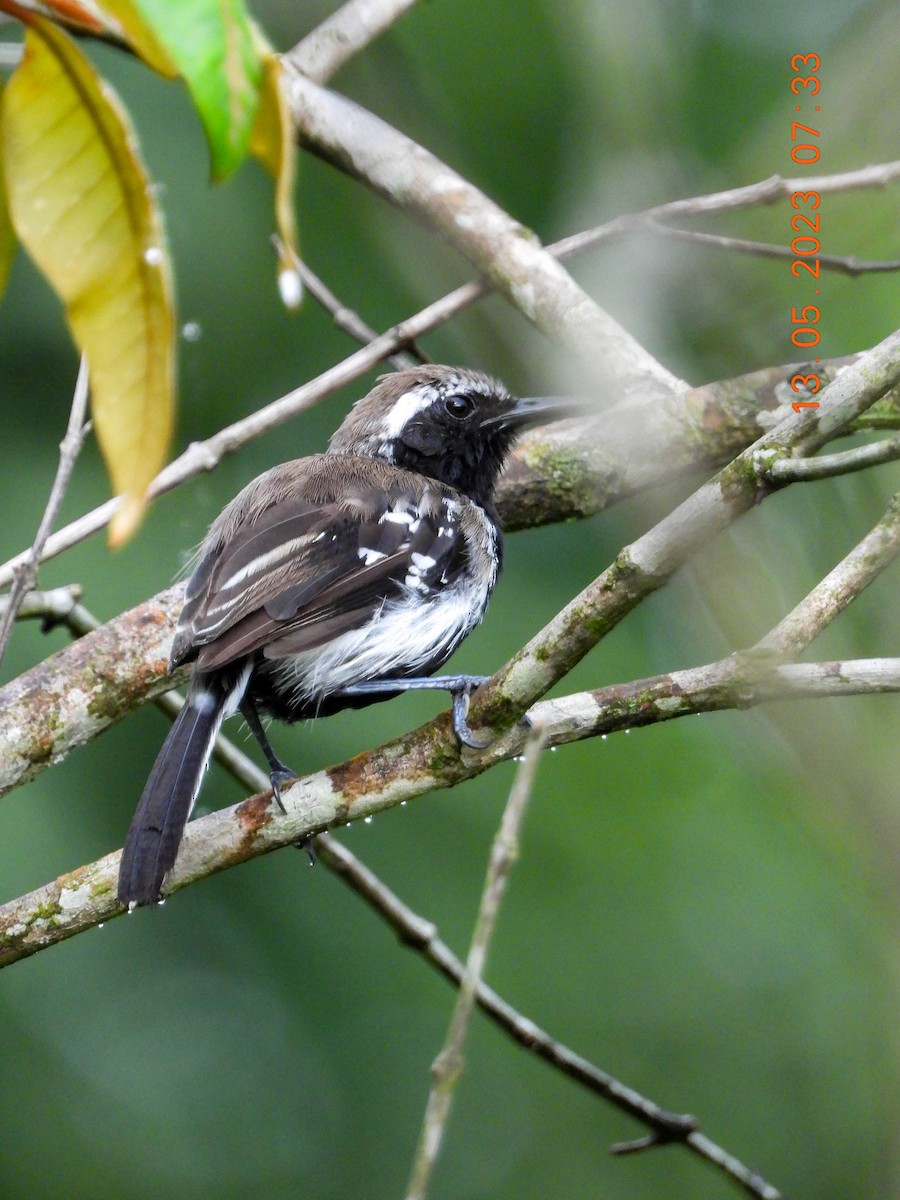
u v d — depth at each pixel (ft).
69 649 29.32
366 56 38.09
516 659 22.91
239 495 30.96
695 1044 42.70
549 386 37.06
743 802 43.83
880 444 20.52
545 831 43.45
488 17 43.19
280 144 14.16
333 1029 42.22
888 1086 24.21
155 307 15.23
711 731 45.11
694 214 33.06
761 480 21.13
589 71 39.22
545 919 42.65
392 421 33.78
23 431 41.50
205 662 25.61
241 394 44.19
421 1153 15.89
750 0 43.14
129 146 14.90
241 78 12.75
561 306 32.78
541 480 33.83
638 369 32.81
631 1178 43.80
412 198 34.04
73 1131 40.45
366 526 29.40
